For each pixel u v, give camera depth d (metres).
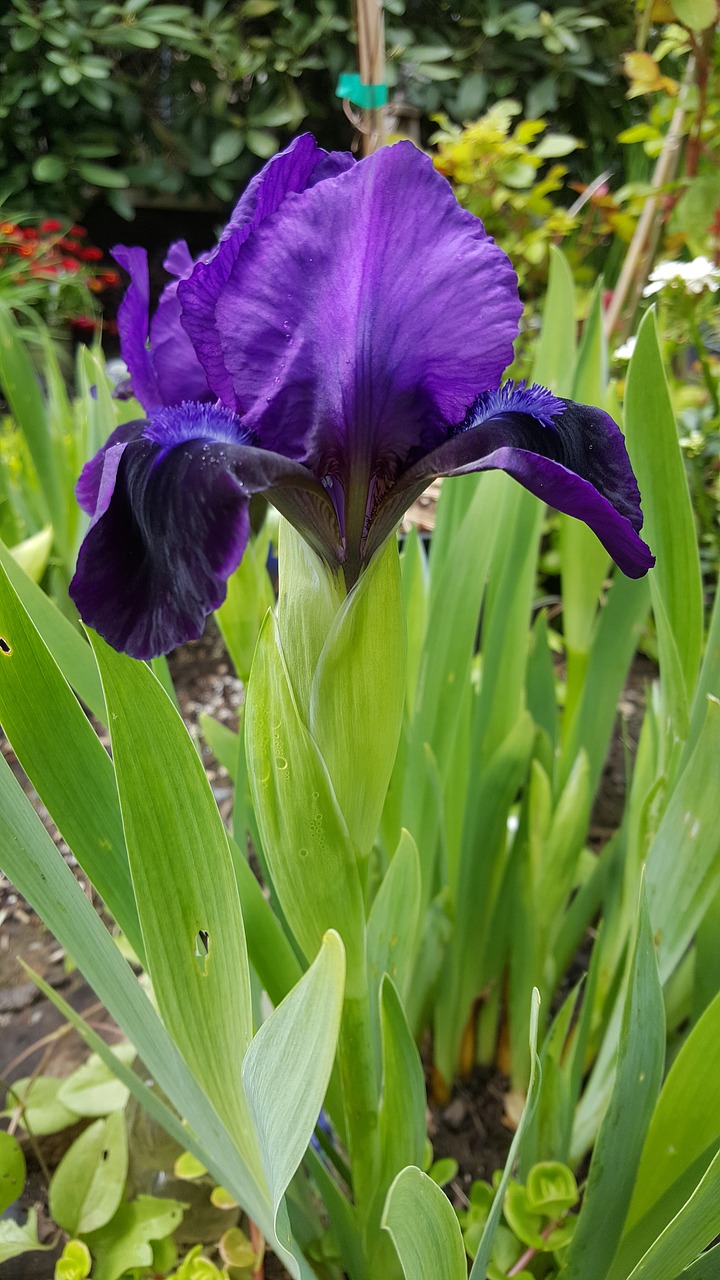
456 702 0.23
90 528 0.12
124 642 0.11
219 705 0.45
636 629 0.26
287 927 0.21
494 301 0.13
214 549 0.11
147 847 0.13
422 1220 0.12
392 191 0.12
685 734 0.20
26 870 0.13
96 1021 0.28
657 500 0.19
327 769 0.14
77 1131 0.25
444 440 0.14
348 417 0.13
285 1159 0.12
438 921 0.24
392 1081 0.16
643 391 0.18
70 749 0.15
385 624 0.14
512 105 0.52
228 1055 0.15
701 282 0.32
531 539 0.24
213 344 0.14
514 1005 0.26
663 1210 0.17
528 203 0.53
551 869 0.25
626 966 0.23
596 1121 0.23
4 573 0.13
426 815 0.23
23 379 0.39
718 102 0.39
